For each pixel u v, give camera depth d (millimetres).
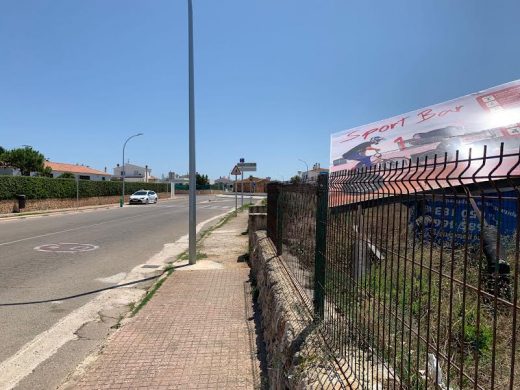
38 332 5754
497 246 1444
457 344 2900
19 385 4297
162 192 67812
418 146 8141
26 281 8555
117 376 4328
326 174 3697
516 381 2535
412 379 2521
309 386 2736
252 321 5934
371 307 2740
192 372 4402
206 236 16078
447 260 3014
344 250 3031
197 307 6602
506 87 8297
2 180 27734
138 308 6590
